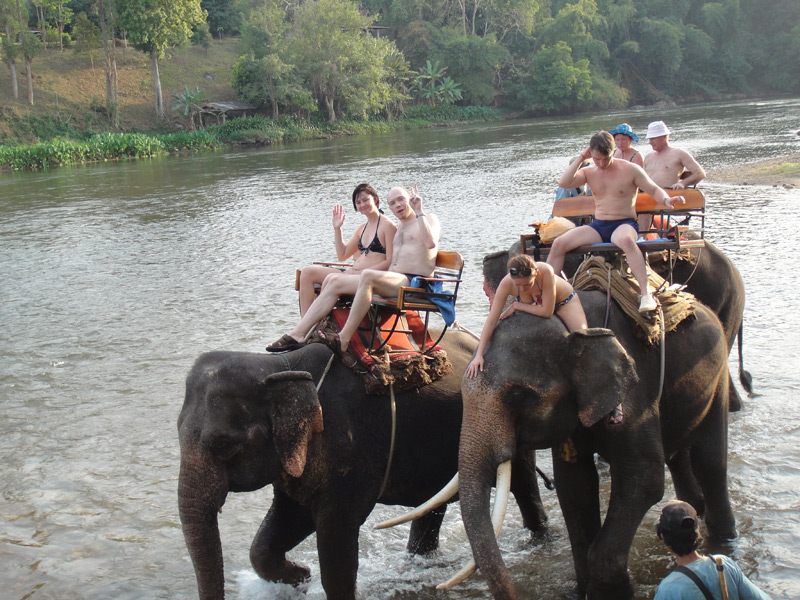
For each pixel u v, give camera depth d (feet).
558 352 14.78
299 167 137.90
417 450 17.28
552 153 132.26
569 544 19.84
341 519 16.14
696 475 19.36
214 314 41.93
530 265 14.61
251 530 21.20
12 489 23.62
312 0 252.83
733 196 70.69
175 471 24.38
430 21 320.09
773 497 21.01
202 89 253.44
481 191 87.35
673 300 17.81
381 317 17.42
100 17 230.89
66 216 88.99
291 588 18.35
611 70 330.34
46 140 206.18
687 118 211.00
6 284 54.08
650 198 19.75
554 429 14.98
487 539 13.60
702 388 17.94
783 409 26.07
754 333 33.30
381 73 255.70
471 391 14.76
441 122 275.18
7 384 32.86
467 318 36.96
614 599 15.97
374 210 18.88
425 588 18.44
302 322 17.02
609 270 17.38
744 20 355.15
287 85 238.07
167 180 127.95
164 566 19.65
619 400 14.67
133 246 66.33
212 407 14.23
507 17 320.91
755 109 233.35
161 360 34.76
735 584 12.64
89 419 28.58
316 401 14.82
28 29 252.01
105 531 21.26
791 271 42.34
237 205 89.86
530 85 303.27
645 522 20.30
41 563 19.86
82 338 39.17
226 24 303.89
